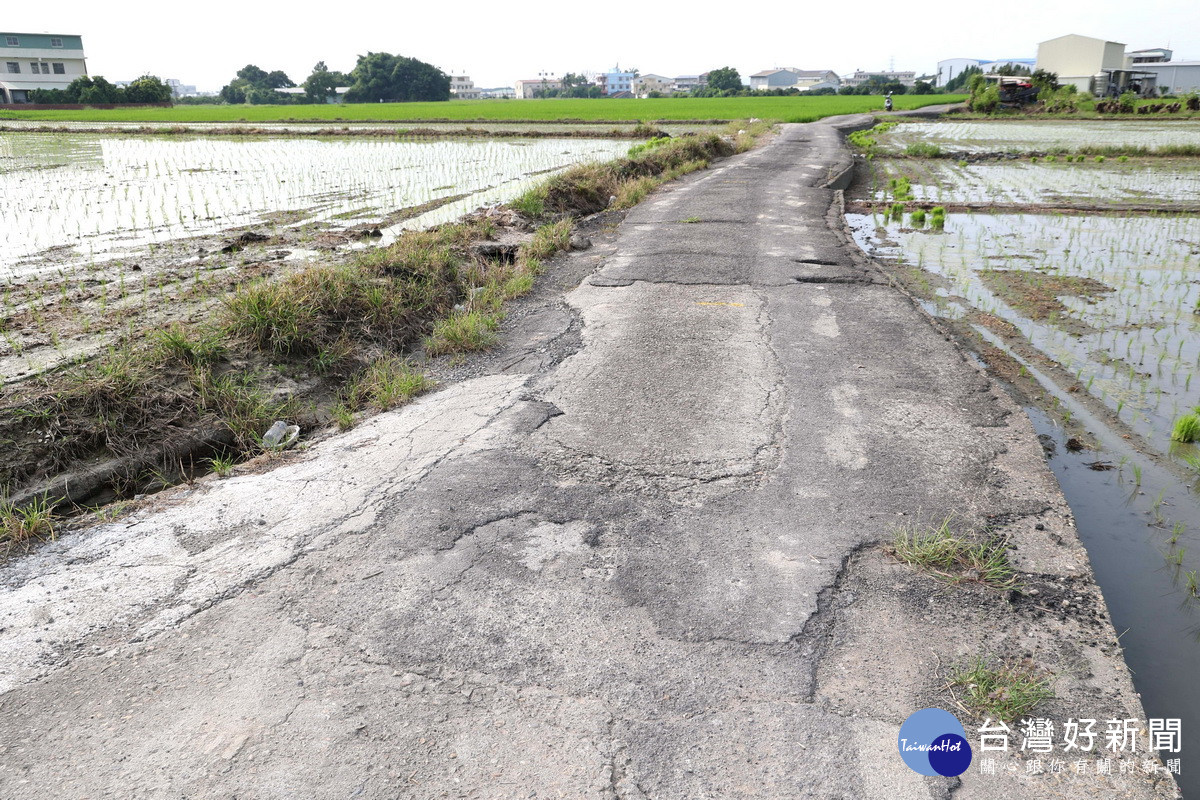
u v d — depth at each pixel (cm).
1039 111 4362
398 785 232
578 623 301
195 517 386
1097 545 395
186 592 326
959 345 638
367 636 296
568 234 1040
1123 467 476
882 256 1027
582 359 604
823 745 245
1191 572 373
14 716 261
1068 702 265
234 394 509
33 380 492
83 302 734
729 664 279
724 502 388
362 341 636
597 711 259
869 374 565
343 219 1227
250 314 586
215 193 1533
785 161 2005
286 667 281
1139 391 586
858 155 2381
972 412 500
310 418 529
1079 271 934
